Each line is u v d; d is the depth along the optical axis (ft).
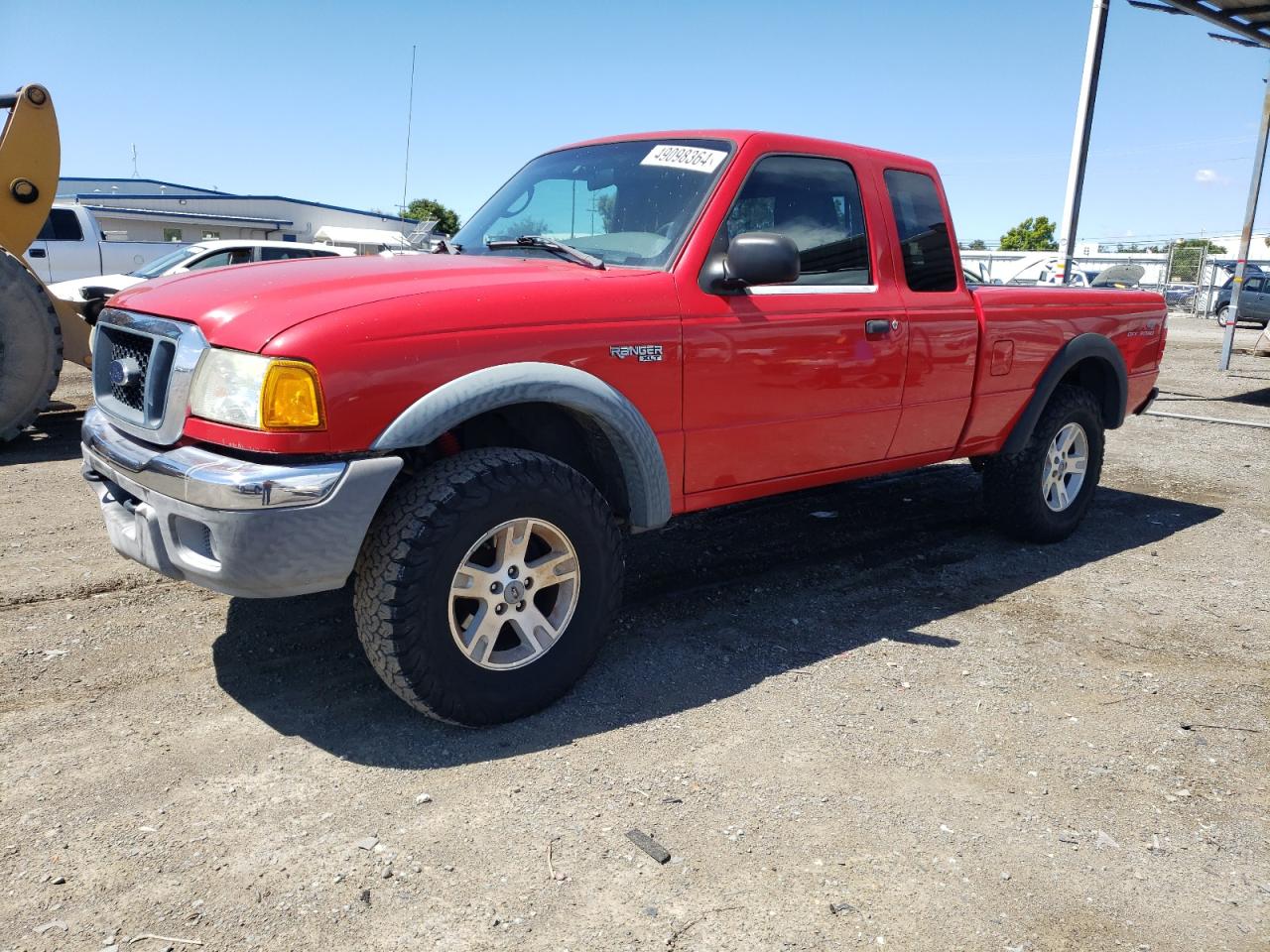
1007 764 9.67
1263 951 7.07
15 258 22.36
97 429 10.47
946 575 15.56
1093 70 36.96
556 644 10.22
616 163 13.01
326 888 7.41
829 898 7.48
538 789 8.86
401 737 9.75
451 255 12.45
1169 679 11.83
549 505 9.80
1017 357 15.43
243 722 10.00
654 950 6.85
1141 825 8.67
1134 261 121.90
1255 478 23.93
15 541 15.70
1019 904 7.50
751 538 17.24
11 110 24.48
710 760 9.51
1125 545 17.69
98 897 7.22
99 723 9.89
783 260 10.47
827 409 12.75
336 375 8.57
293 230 123.75
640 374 10.64
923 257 14.24
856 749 9.84
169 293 10.21
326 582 8.84
